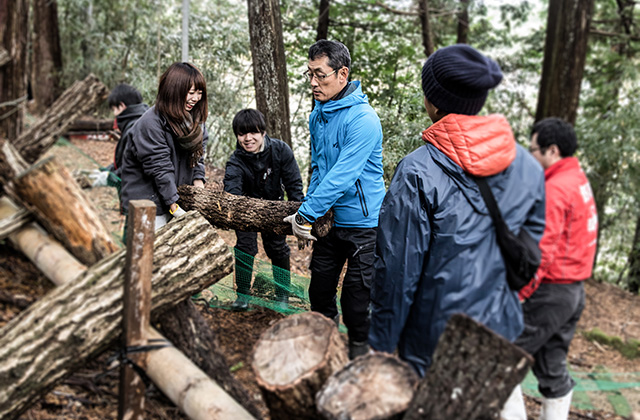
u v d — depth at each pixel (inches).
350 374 54.9
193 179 125.6
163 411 88.2
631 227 360.5
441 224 61.2
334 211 105.5
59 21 399.2
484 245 59.8
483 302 59.6
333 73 98.6
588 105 365.4
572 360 156.4
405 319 65.3
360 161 97.8
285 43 242.5
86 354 75.5
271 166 131.1
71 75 382.3
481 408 50.9
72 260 96.7
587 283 257.0
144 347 75.7
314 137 108.3
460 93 60.6
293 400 57.1
